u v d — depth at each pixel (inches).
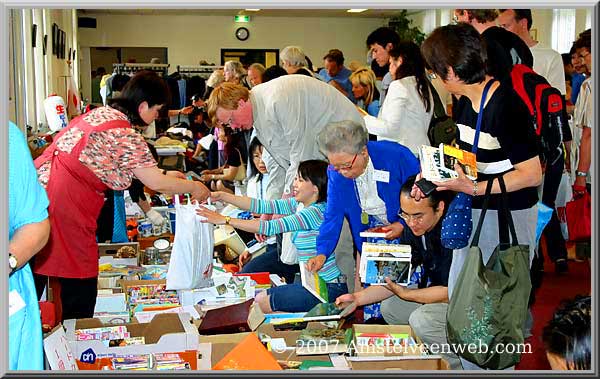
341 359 102.0
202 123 375.6
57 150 114.8
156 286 141.9
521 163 97.5
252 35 748.0
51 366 87.7
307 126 154.9
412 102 162.7
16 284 76.4
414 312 113.3
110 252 171.0
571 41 376.8
